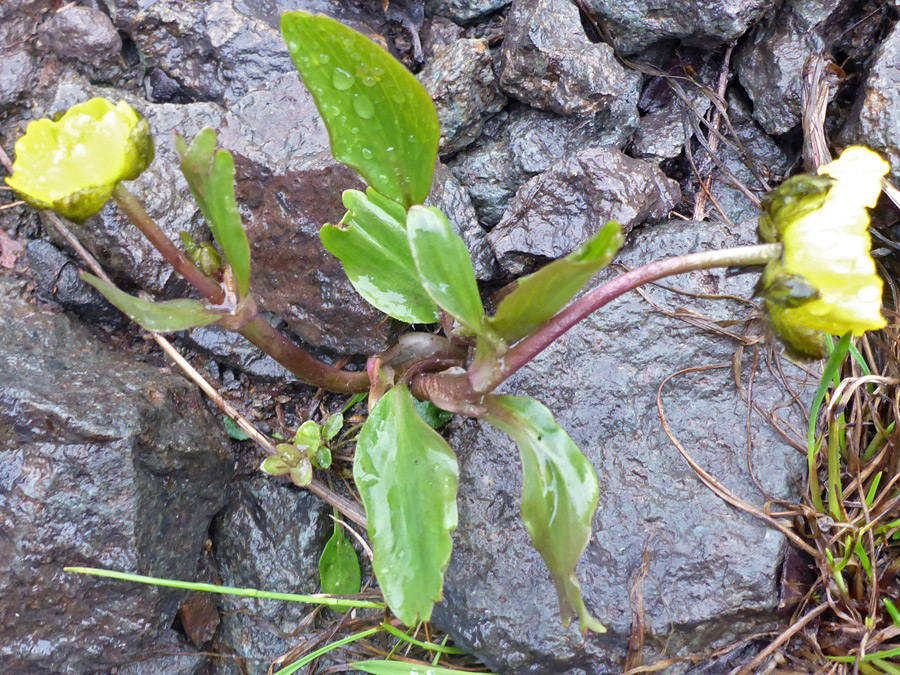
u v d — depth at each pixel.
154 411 0.13
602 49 0.14
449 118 0.15
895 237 0.13
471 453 0.13
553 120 0.15
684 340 0.13
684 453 0.12
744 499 0.12
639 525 0.12
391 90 0.09
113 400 0.12
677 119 0.15
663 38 0.15
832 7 0.14
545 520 0.09
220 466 0.14
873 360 0.13
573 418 0.13
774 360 0.13
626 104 0.14
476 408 0.10
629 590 0.12
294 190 0.13
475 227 0.14
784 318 0.09
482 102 0.15
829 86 0.14
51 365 0.13
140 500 0.12
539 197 0.14
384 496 0.10
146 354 0.14
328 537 0.14
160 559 0.13
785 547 0.12
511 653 0.12
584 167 0.13
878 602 0.12
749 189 0.15
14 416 0.12
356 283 0.12
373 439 0.11
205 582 0.14
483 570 0.12
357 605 0.12
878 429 0.12
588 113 0.14
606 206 0.13
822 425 0.13
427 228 0.09
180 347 0.14
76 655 0.12
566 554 0.09
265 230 0.13
